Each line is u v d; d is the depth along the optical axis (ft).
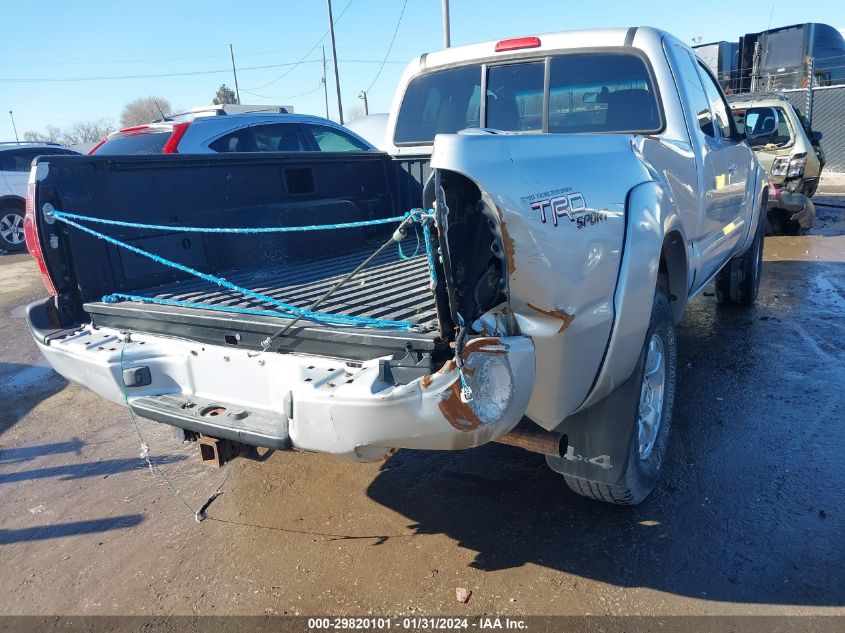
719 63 59.00
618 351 8.67
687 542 9.66
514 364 7.36
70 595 9.46
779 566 9.04
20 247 43.04
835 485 10.86
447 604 8.71
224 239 13.25
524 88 14.12
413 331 7.89
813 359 16.48
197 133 22.66
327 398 7.48
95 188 11.31
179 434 9.61
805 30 56.13
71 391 18.15
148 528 11.01
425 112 15.94
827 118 60.85
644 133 12.69
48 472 13.32
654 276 9.26
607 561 9.35
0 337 23.54
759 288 24.32
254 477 12.42
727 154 15.17
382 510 11.01
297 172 14.65
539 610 8.50
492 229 7.34
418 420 7.14
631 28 12.94
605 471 9.27
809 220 33.99
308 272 12.92
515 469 12.00
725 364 16.47
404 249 15.17
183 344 9.64
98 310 10.77
